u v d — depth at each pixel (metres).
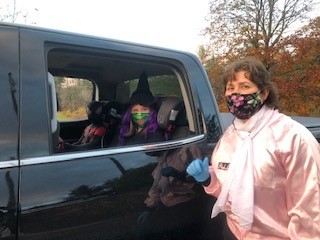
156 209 1.83
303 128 1.49
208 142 2.14
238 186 1.50
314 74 13.49
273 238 1.52
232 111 1.60
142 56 2.02
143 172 1.79
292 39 14.12
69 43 1.74
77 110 3.27
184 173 1.96
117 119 2.88
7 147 1.43
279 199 1.49
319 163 1.44
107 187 1.64
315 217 1.42
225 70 1.66
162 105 2.34
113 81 3.27
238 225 1.62
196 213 2.02
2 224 1.35
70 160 1.58
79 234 1.54
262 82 1.56
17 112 1.49
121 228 1.69
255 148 1.51
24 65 1.55
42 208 1.45
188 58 2.22
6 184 1.38
